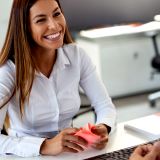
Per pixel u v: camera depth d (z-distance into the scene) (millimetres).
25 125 1257
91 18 4449
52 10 1098
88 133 1012
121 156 962
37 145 1032
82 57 1387
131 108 3617
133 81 4062
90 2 4375
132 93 4121
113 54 3846
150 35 3801
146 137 1126
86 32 4238
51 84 1234
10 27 1162
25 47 1146
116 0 4508
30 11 1096
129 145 1058
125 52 3908
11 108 1233
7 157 1050
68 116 1348
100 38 3898
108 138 1138
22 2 1091
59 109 1280
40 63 1232
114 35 4004
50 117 1265
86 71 1402
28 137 1088
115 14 4562
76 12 4340
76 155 1011
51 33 1120
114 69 3900
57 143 1016
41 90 1221
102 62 3809
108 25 4531
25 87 1170
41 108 1228
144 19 4734
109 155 980
